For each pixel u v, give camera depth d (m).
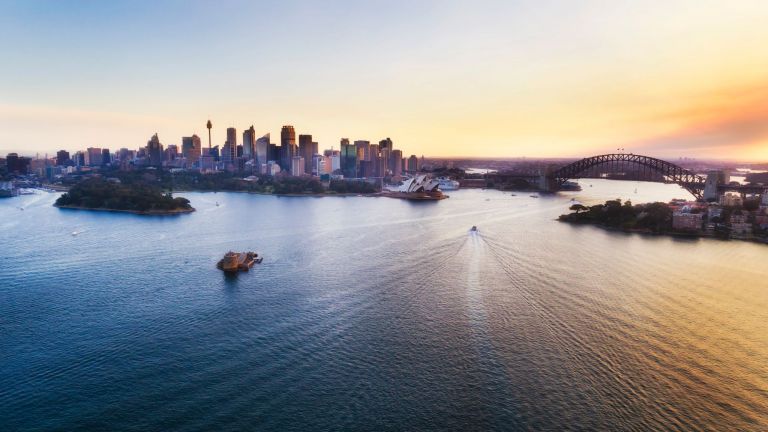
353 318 124.25
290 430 79.50
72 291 147.12
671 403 86.38
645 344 108.44
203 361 101.50
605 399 87.56
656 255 199.38
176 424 81.19
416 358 102.44
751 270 172.88
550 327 117.69
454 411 84.38
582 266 177.62
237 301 137.75
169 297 141.62
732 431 79.06
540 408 85.06
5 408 85.50
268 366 99.38
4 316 126.25
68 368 98.94
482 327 117.81
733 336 112.88
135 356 103.88
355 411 84.38
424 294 143.38
